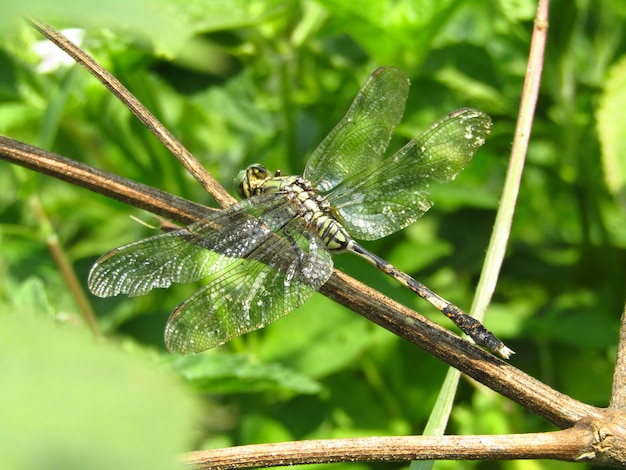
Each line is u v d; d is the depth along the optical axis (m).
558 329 0.52
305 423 0.51
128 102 0.44
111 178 0.44
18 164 0.44
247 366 0.48
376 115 0.47
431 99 0.55
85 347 0.16
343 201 0.47
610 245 0.55
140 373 0.16
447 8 0.52
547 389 0.43
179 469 0.15
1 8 0.15
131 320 0.52
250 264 0.45
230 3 0.52
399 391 0.52
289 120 0.54
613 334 0.52
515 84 0.56
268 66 0.55
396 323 0.43
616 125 0.52
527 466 0.50
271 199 0.46
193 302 0.44
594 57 0.57
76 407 0.15
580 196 0.55
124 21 0.17
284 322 0.52
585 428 0.43
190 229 0.45
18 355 0.15
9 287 0.53
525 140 0.45
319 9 0.54
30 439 0.14
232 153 0.56
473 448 0.42
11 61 0.53
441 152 0.47
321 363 0.51
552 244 0.56
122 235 0.56
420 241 0.54
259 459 0.42
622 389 0.43
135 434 0.15
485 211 0.55
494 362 0.43
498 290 0.55
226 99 0.53
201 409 0.16
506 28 0.56
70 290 0.52
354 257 0.53
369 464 0.50
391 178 0.47
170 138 0.44
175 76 0.53
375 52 0.54
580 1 0.56
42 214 0.53
